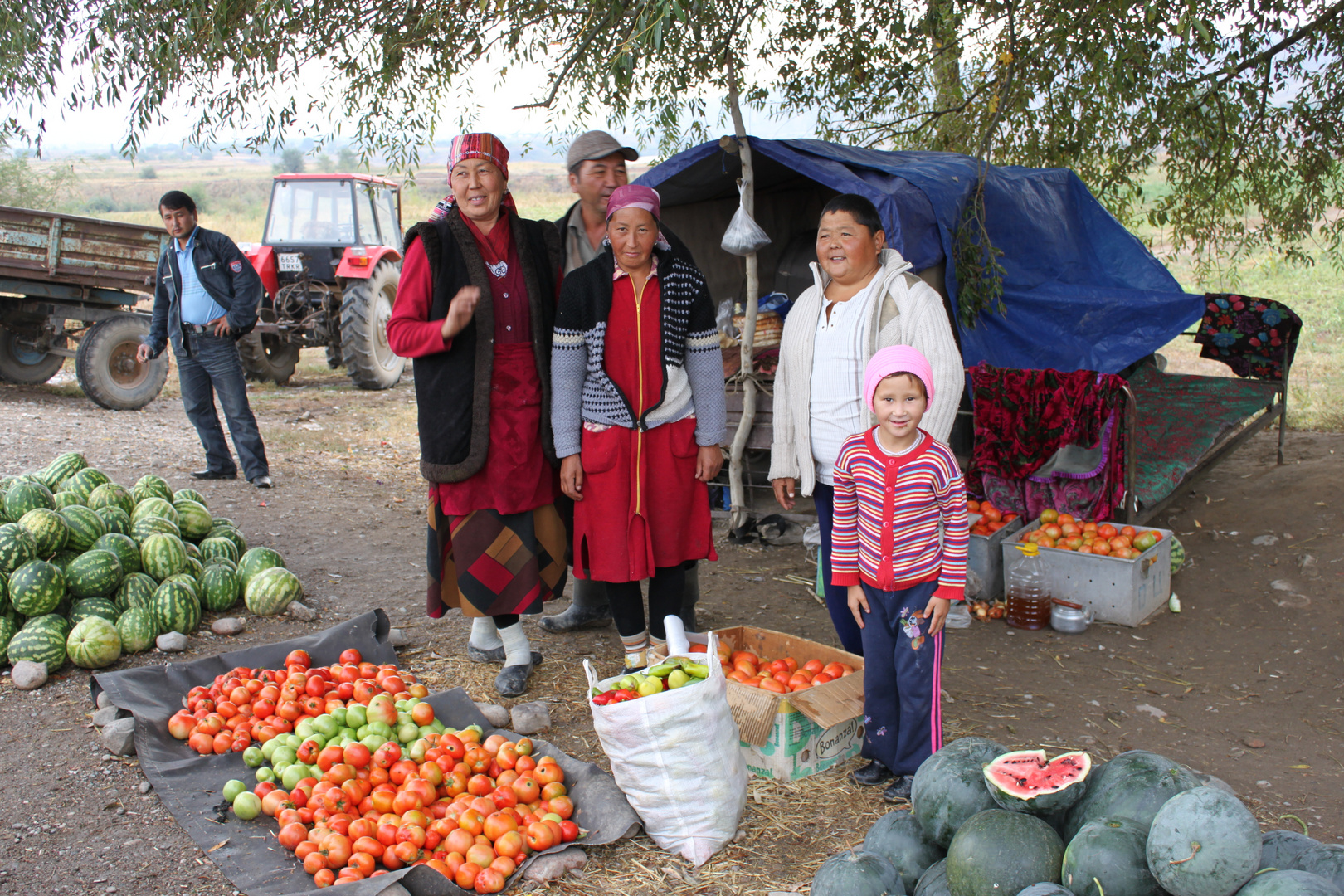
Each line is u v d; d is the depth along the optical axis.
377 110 6.30
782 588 5.71
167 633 4.54
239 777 3.38
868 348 3.40
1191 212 9.48
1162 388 8.47
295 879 2.83
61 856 2.94
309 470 8.13
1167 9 6.44
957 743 2.73
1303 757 3.68
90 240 9.86
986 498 5.95
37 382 11.24
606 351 3.72
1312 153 8.66
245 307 7.07
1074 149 8.29
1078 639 4.92
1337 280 16.44
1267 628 4.95
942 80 8.79
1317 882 2.00
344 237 13.09
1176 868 2.07
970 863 2.29
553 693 4.16
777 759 3.39
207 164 76.75
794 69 8.46
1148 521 6.71
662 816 2.99
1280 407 7.86
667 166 6.42
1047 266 7.63
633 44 4.35
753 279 6.29
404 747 3.45
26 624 4.28
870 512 3.15
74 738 3.66
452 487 3.87
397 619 5.04
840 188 5.74
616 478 3.76
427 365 3.81
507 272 3.83
